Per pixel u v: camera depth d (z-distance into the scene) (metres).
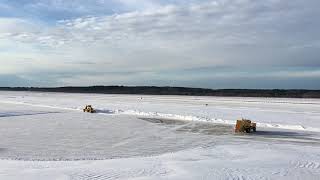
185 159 16.62
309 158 16.64
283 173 13.24
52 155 18.00
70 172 13.25
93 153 18.67
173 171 13.50
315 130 28.06
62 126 30.11
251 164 15.02
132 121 34.34
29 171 13.43
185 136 25.03
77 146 20.78
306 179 12.42
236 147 20.39
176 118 37.19
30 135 24.88
